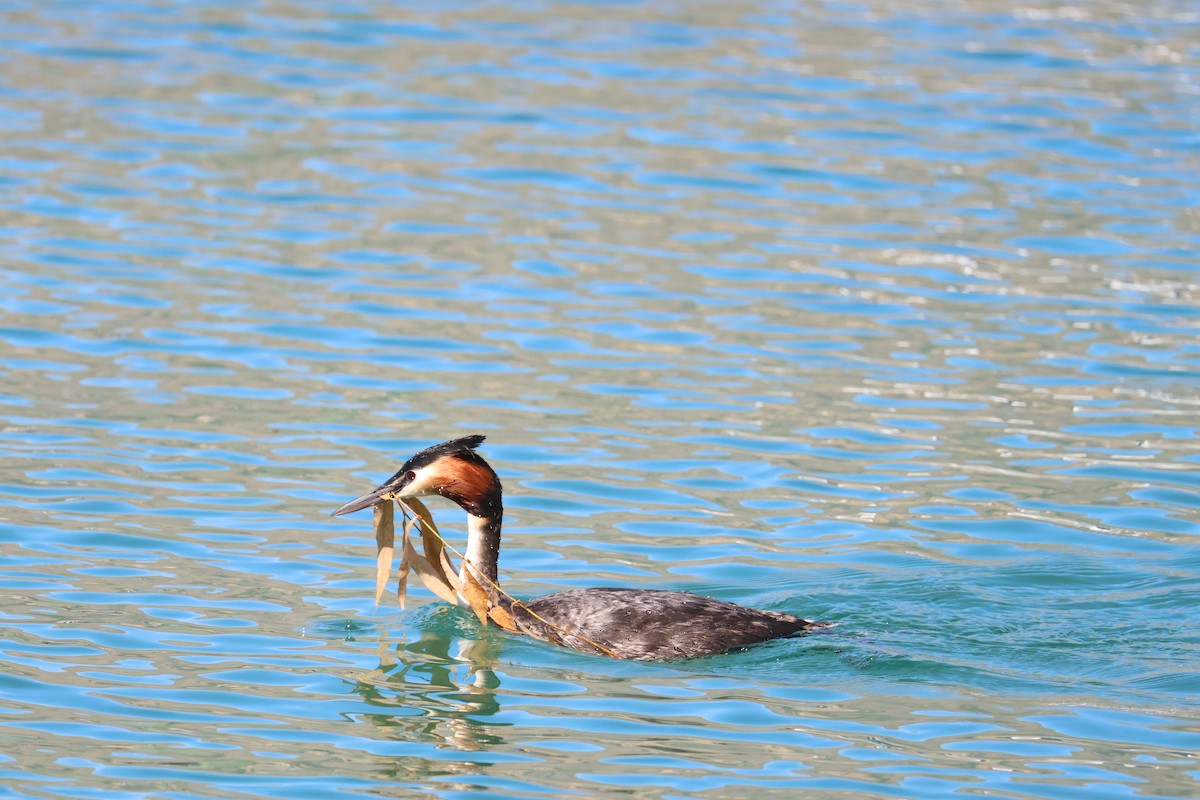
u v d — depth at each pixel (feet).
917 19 112.47
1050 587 41.81
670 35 106.32
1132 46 106.22
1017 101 92.89
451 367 58.03
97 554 42.75
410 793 30.60
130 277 65.36
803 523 46.55
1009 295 66.23
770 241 72.02
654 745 32.94
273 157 80.94
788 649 37.96
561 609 39.34
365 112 88.38
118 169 78.07
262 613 39.93
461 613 40.73
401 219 73.46
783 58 101.45
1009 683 36.06
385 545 39.34
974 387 57.36
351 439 51.57
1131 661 37.24
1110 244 72.02
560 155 82.48
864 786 31.01
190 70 94.63
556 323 62.54
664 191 78.07
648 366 58.65
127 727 33.27
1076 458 51.34
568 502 47.62
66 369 56.34
